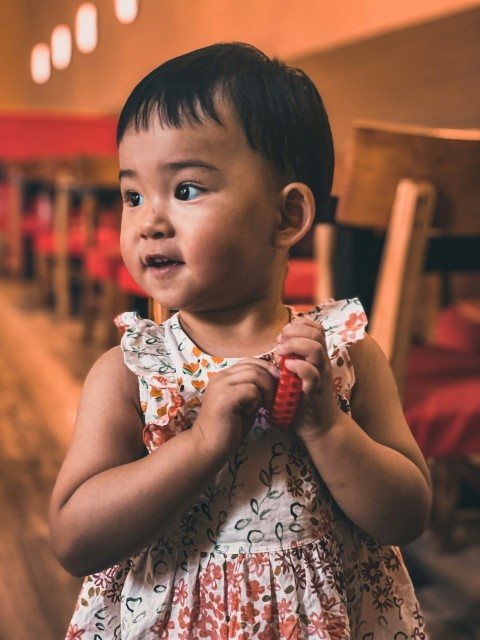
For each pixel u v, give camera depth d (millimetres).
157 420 721
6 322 4926
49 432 2881
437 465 1964
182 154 674
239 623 713
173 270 692
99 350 4164
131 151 698
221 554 730
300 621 729
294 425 695
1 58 9680
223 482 730
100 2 7539
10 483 2396
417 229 1305
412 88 2916
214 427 657
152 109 686
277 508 732
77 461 715
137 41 6719
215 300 710
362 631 796
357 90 3291
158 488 657
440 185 1305
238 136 684
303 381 663
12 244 6617
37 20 9312
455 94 2664
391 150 1275
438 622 1658
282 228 727
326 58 3602
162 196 690
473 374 1580
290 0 4219
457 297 3170
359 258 1586
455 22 2660
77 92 8375
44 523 2115
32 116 6680
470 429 1398
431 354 1763
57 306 5109
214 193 679
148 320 791
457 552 1970
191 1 5582
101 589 769
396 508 731
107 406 738
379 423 800
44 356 4027
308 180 736
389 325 1341
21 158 6648
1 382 3537
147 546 730
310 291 2676
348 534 792
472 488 2084
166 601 738
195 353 751
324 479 715
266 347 758
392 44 3039
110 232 4789
